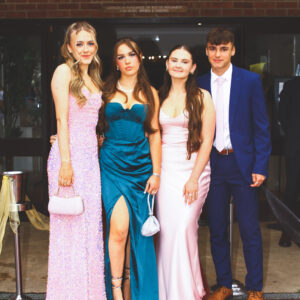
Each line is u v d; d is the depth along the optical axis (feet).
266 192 12.00
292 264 13.32
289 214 12.05
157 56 18.42
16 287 10.71
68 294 9.17
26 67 18.92
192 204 9.52
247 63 18.20
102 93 9.29
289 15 17.98
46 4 18.15
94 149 9.17
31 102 19.04
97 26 18.24
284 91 14.70
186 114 9.34
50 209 8.71
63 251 9.14
